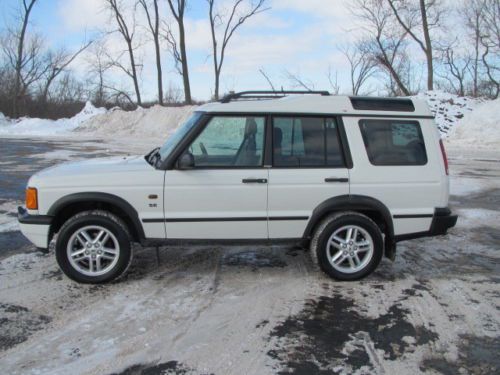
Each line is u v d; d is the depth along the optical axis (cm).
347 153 485
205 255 578
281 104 484
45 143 2216
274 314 418
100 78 4222
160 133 3039
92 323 397
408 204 496
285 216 480
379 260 496
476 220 773
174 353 351
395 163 493
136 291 465
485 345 368
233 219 476
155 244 479
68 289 468
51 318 405
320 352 355
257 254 584
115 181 466
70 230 466
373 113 493
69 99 4825
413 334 384
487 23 3362
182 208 472
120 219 479
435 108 2773
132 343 365
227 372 328
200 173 469
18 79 4275
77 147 2016
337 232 489
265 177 473
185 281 494
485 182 1138
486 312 427
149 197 468
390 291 473
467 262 567
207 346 362
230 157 477
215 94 3756
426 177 497
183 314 416
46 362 337
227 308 429
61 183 465
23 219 468
